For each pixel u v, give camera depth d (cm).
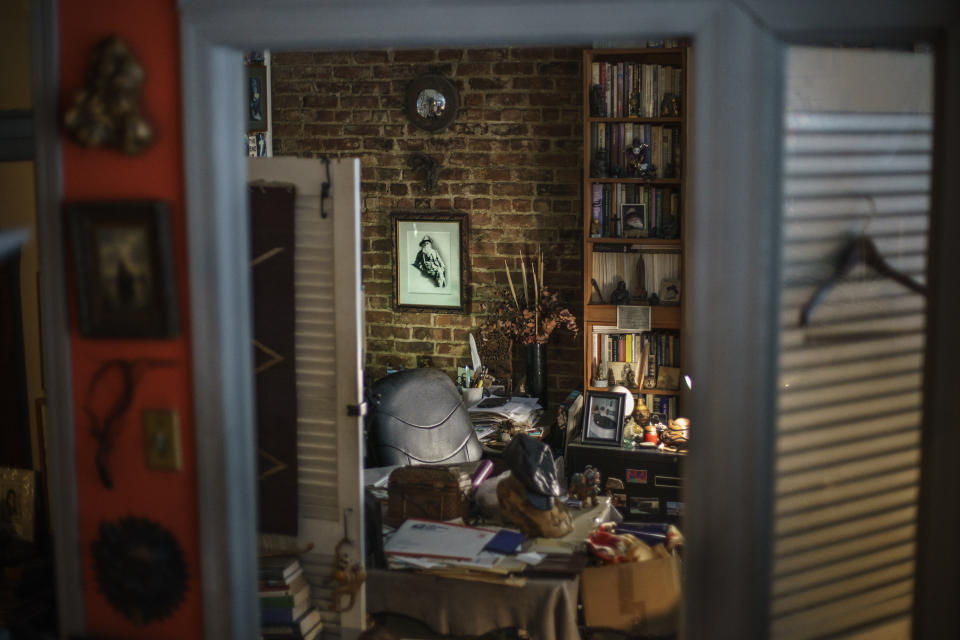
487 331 560
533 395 550
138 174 217
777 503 207
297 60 564
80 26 215
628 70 490
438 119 550
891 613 211
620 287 506
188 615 232
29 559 293
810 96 215
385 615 342
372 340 585
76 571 237
